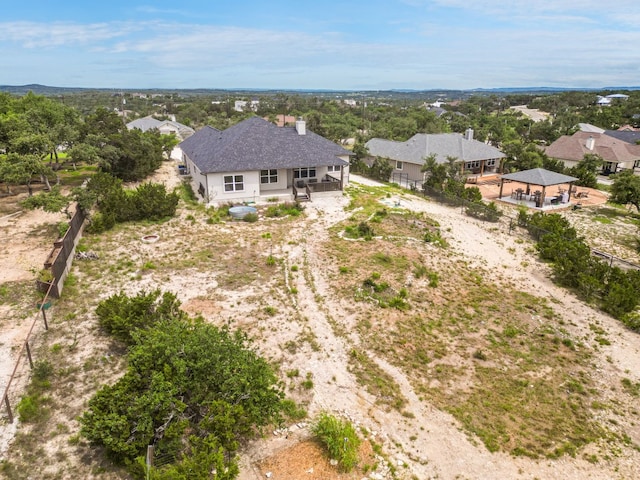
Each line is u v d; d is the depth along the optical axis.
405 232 27.50
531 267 24.11
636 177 36.56
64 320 15.66
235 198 32.75
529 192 40.69
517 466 10.95
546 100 165.00
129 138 39.12
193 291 18.77
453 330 17.08
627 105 121.12
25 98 45.34
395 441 11.49
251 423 10.82
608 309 19.39
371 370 14.27
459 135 51.25
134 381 10.40
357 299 18.70
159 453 9.74
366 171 48.09
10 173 27.11
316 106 150.12
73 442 10.40
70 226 20.95
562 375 14.80
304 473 10.18
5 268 19.41
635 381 14.72
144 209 27.31
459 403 13.04
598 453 11.55
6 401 10.93
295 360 14.52
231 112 126.62
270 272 21.08
